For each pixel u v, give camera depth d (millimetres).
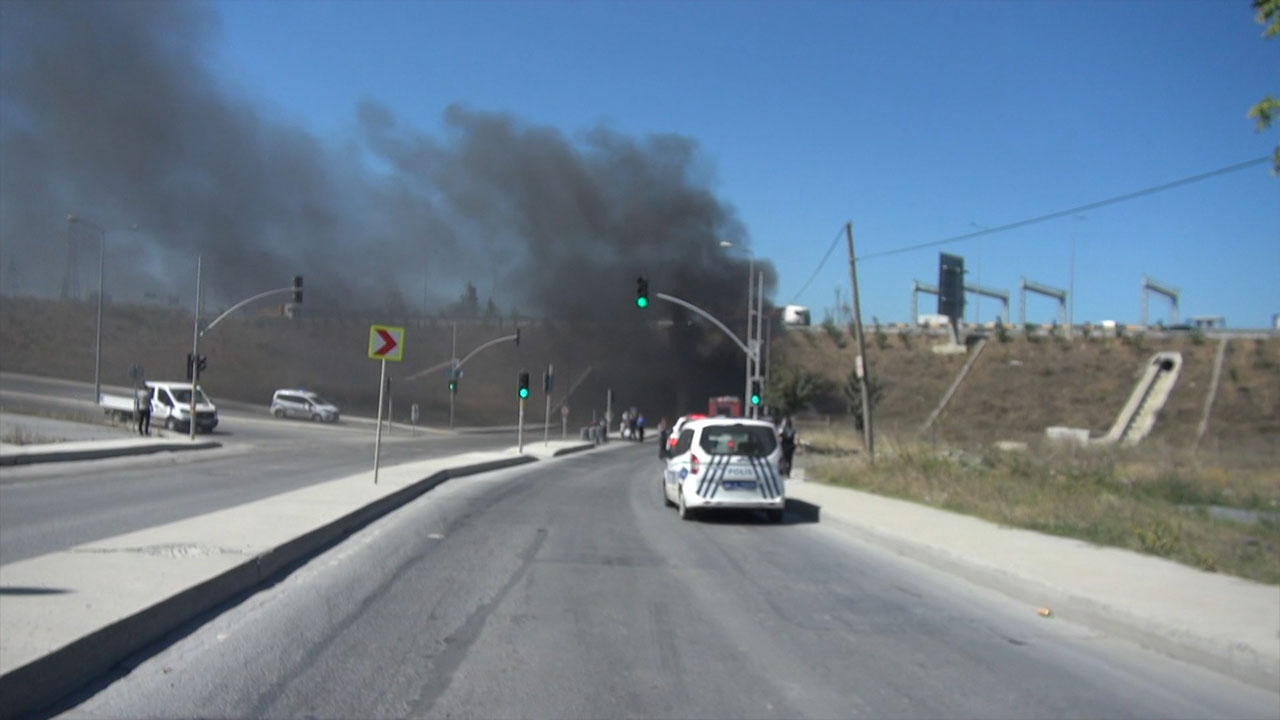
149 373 71562
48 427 35750
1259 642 8094
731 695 6801
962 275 77062
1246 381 62094
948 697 6965
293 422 58031
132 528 13344
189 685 6539
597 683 6973
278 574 10648
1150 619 8984
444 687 6750
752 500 17594
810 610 9969
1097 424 61844
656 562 12797
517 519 17078
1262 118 8828
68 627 6859
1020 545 13820
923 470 23281
